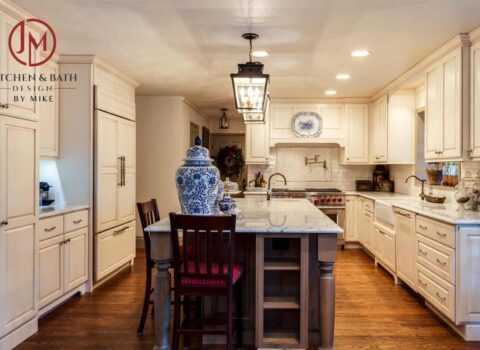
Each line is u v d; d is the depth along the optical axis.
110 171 4.08
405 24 2.82
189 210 2.50
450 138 3.24
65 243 3.29
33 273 2.72
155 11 2.62
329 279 2.35
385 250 4.26
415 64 3.91
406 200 4.30
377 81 4.68
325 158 6.27
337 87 5.04
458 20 2.74
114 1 2.46
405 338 2.70
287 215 2.93
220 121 7.91
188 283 2.24
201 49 3.43
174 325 2.29
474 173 3.37
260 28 2.93
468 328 2.66
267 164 6.18
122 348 2.55
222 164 8.25
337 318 3.05
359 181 6.17
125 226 4.48
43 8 2.57
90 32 3.02
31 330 2.73
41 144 3.43
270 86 4.99
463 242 2.65
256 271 2.40
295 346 2.41
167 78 4.57
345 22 2.79
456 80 3.13
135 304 3.38
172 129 5.77
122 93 4.44
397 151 4.99
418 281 3.31
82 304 3.37
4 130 2.42
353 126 5.83
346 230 5.64
